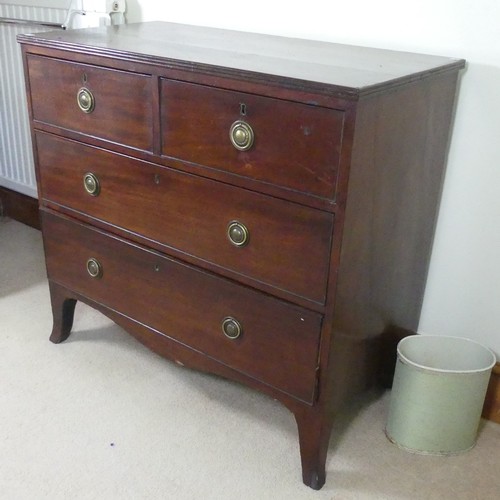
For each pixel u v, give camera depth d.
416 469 1.52
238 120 1.27
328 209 1.21
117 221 1.60
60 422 1.62
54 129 1.63
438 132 1.50
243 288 1.41
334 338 1.32
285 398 1.44
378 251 1.40
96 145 1.56
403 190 1.41
